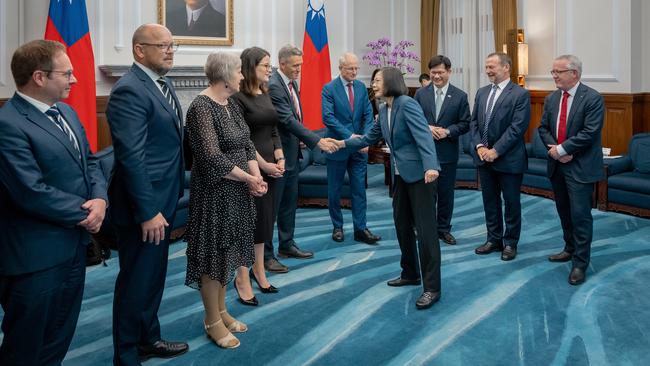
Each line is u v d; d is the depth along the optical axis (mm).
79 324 3400
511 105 4375
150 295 2787
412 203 3605
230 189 2934
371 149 7738
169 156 2666
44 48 2123
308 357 2891
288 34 7895
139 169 2467
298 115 4512
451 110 4859
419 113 3445
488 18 9062
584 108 3957
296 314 3465
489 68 4488
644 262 4355
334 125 4883
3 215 2123
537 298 3662
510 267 4316
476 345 2994
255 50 3611
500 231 4699
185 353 2953
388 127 3619
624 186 5863
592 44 7453
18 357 2182
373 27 9867
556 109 4199
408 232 3797
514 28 8547
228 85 2953
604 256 4539
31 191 2049
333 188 5098
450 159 4898
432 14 9852
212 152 2832
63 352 2387
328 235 5383
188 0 7160
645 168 6059
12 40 5879
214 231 2902
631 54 7055
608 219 5770
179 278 4250
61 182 2188
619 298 3625
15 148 2045
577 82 4094
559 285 3896
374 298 3713
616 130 7270
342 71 4949
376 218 5984
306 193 6586
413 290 3850
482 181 4637
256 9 7664
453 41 9641
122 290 2650
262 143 3672
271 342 3076
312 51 7734
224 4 7398
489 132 4512
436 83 4887
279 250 4688
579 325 3221
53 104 2232
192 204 2967
